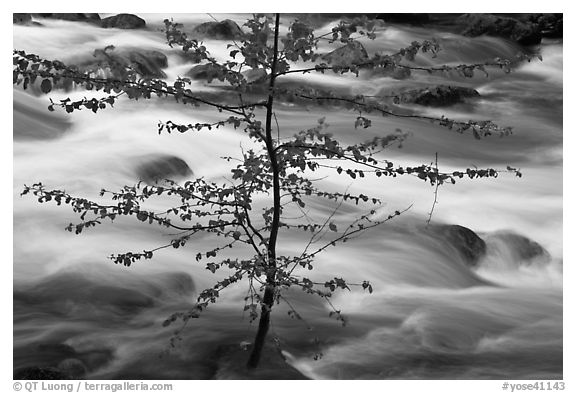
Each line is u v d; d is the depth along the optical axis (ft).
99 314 25.62
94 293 26.66
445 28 89.25
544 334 27.32
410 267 31.65
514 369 24.59
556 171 48.60
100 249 29.68
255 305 20.93
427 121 56.75
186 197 20.11
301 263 20.24
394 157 48.16
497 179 45.14
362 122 19.19
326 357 24.26
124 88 17.99
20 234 30.45
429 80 68.90
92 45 63.67
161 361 23.08
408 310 28.04
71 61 58.49
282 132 48.96
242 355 23.03
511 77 74.84
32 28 64.28
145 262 29.04
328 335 25.38
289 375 22.33
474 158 51.06
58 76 17.52
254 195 36.73
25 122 44.06
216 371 22.54
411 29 85.92
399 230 34.63
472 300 29.99
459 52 77.87
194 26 75.00
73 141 42.96
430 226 34.91
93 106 17.62
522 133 57.52
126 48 60.59
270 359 23.02
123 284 27.37
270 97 19.33
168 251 30.25
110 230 31.35
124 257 19.83
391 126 53.78
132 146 41.86
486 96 66.59
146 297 26.76
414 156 49.26
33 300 26.35
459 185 43.04
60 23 68.44
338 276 29.84
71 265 28.35
